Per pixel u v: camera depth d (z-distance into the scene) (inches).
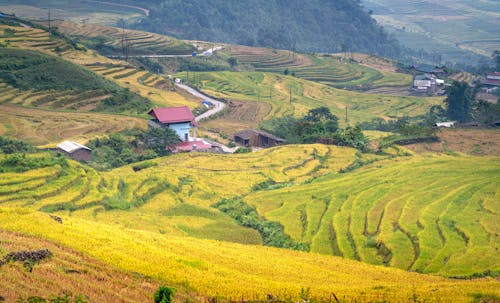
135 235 2161.7
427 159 4392.2
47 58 6461.6
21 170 3275.1
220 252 2129.7
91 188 3277.6
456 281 2014.0
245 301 1574.8
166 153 4766.2
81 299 1384.1
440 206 3112.7
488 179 3607.3
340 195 3496.6
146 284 1603.1
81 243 1863.9
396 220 2957.7
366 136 5679.1
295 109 7731.3
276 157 4746.6
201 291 1625.2
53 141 4662.9
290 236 2920.8
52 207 2896.2
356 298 1635.1
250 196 3634.4
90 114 5684.1
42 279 1470.2
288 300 1595.7
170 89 7628.0
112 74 7377.0
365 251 2618.1
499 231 2714.1
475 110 7273.6
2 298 1306.6
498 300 1606.8
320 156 4822.8
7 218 2012.8
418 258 2431.1
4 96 5684.1
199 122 6501.0
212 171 4256.9
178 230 2837.1
